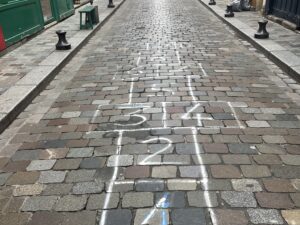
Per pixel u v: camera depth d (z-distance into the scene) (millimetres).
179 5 17812
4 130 4609
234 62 7305
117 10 16375
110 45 9266
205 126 4414
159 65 7176
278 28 10008
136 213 2951
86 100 5480
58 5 12195
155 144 4027
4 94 5504
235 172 3459
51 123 4738
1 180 3506
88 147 4039
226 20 11836
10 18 8391
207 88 5770
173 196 3141
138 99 5391
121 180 3398
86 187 3320
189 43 9125
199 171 3488
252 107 4980
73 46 8672
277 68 6867
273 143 3982
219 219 2854
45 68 6863
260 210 2939
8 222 2928
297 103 5129
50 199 3178
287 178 3350
